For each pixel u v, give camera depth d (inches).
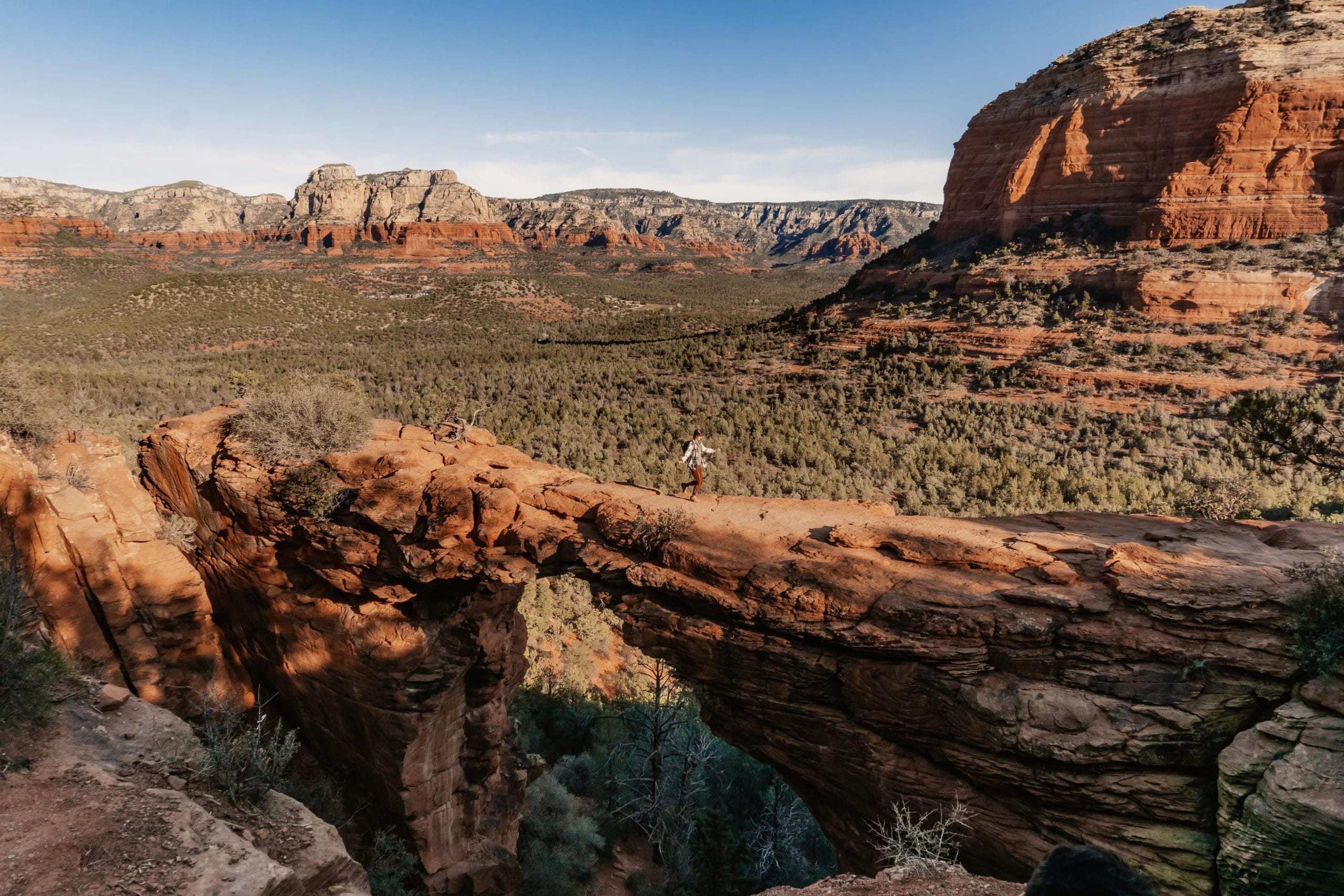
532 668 1284.4
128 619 667.4
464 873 737.6
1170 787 375.9
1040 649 410.9
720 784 1162.0
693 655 506.3
